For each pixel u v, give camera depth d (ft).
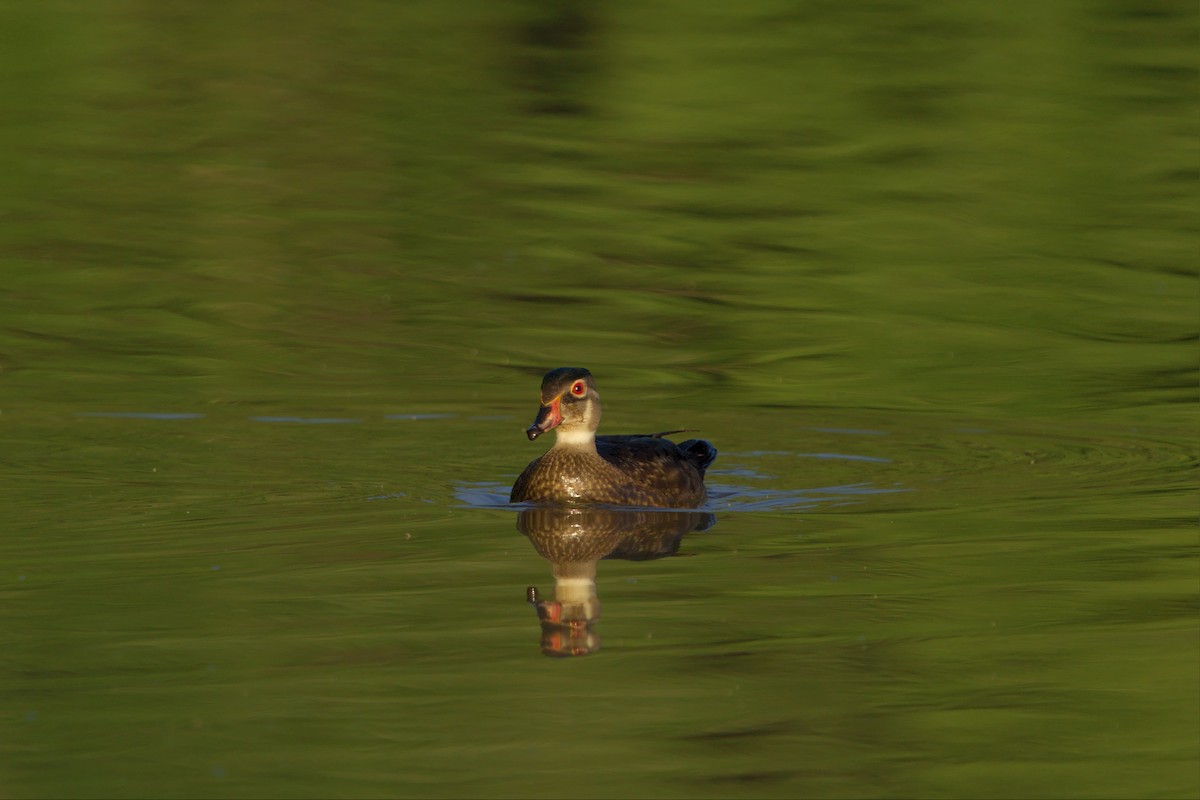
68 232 100.63
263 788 34.27
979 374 80.43
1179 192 107.04
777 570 50.39
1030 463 66.08
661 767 35.68
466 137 119.14
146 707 38.45
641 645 43.06
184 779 34.65
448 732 37.27
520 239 100.07
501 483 63.00
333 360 81.82
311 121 123.34
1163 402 75.82
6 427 69.77
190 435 69.31
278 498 59.72
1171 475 63.52
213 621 44.68
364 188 109.09
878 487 62.49
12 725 37.35
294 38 144.56
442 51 140.56
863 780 35.19
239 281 93.45
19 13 147.13
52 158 114.01
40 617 44.91
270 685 39.86
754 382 79.25
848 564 51.03
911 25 144.66
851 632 44.24
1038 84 128.16
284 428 70.85
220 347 83.51
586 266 95.81
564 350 83.76
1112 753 36.68
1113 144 115.55
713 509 59.36
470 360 82.23
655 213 104.27
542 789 34.55
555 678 40.50
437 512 58.08
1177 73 129.80
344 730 37.27
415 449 68.03
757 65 133.69
